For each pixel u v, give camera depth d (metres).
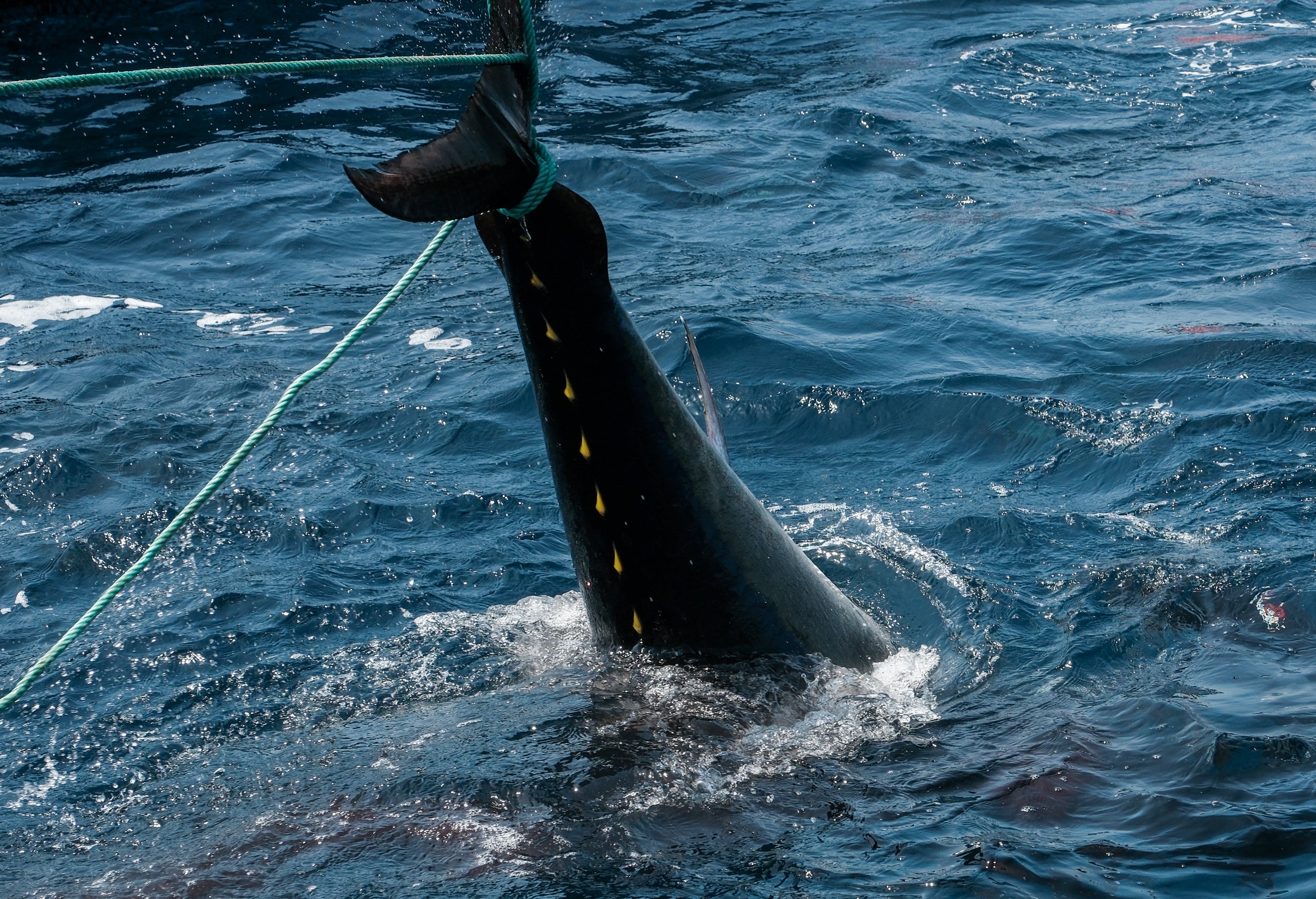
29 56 25.98
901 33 28.23
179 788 6.41
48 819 6.20
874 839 5.33
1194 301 13.91
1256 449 10.12
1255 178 18.55
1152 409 11.13
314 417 12.23
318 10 28.95
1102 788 5.64
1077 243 16.14
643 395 5.89
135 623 8.51
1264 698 6.35
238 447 11.60
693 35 28.61
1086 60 25.66
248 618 8.49
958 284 15.09
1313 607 7.43
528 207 5.10
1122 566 8.38
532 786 5.75
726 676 6.47
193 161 21.09
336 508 10.24
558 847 5.31
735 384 12.38
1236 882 4.91
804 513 9.90
